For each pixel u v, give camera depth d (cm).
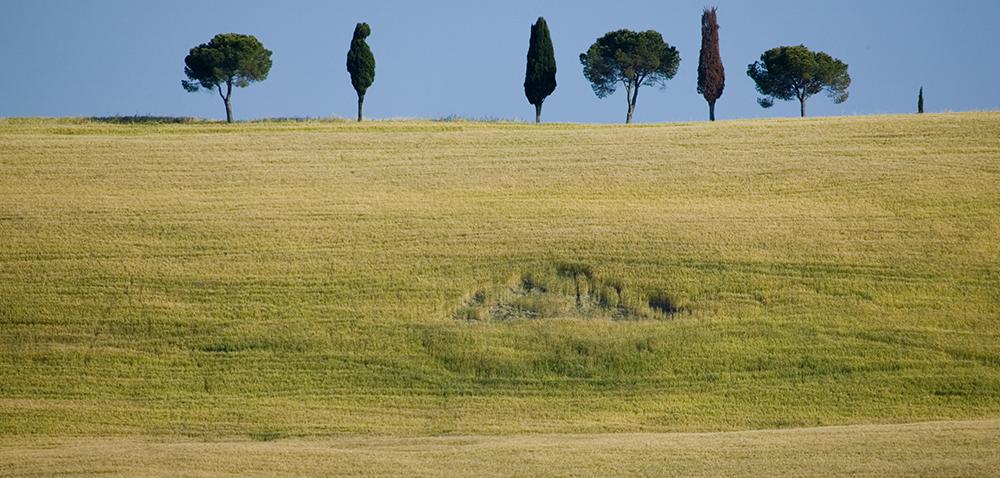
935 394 10500
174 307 11838
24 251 12794
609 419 10231
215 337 11406
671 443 8775
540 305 11931
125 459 8494
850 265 12519
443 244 13050
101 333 11450
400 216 13862
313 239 13212
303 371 10950
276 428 10075
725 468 8012
